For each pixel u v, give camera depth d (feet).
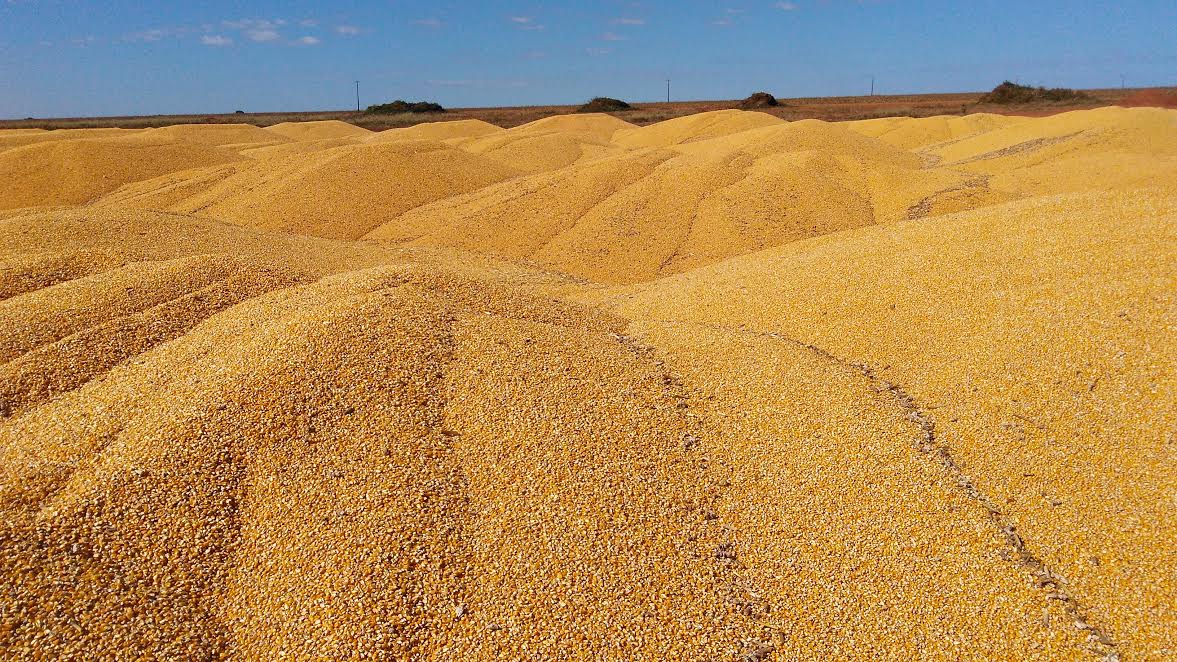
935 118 143.54
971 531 20.95
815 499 22.59
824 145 90.58
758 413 27.40
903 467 23.62
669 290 44.60
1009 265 33.86
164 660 15.46
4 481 19.31
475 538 19.45
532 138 127.44
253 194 82.48
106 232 48.34
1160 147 83.30
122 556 17.42
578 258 67.92
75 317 29.94
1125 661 17.12
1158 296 28.30
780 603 19.01
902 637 17.92
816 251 43.83
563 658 16.49
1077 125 92.94
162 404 23.22
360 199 81.46
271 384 23.61
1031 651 17.46
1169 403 23.82
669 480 23.06
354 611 16.84
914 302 33.81
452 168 92.84
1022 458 23.76
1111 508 21.21
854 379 29.40
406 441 22.50
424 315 30.07
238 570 17.97
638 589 18.60
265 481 20.35
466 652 16.35
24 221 47.19
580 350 30.73
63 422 22.90
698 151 98.43
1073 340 27.63
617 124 178.70
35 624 15.31
